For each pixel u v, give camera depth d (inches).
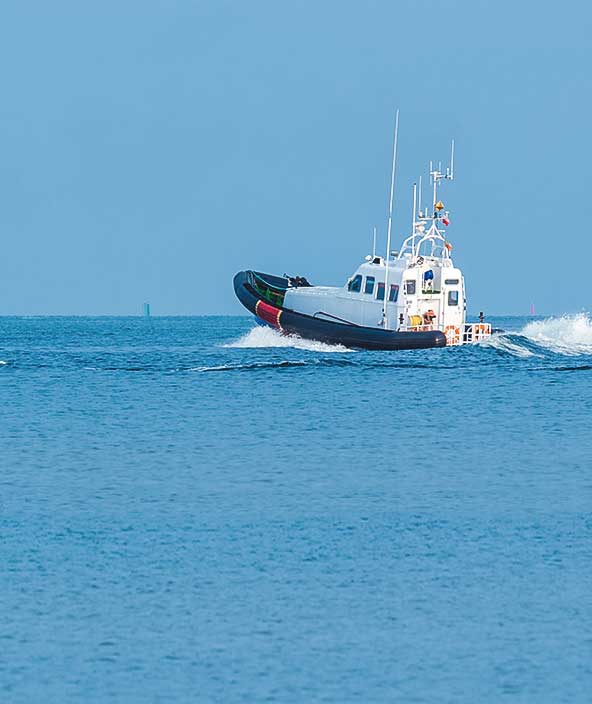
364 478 4409.5
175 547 3351.4
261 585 2992.1
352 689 2378.2
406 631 2674.7
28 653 2549.2
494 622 2726.4
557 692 2367.1
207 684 2397.9
